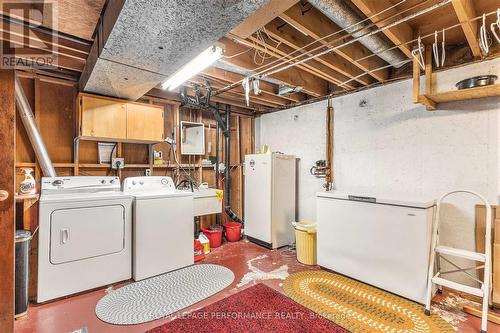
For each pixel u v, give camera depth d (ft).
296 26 6.61
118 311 7.39
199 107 13.11
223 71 10.28
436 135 9.14
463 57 8.54
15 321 6.91
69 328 6.63
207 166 14.84
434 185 9.16
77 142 10.05
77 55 8.19
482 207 8.09
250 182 14.34
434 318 7.06
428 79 8.55
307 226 11.25
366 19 6.42
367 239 8.98
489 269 6.76
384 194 9.65
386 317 7.12
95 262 8.66
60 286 8.02
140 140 10.95
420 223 7.78
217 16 5.19
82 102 9.43
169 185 11.77
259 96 13.28
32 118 8.79
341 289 8.71
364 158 11.28
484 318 6.46
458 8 5.68
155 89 12.32
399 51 8.81
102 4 5.77
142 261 9.48
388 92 10.46
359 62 8.84
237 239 14.47
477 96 8.03
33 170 9.13
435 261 8.06
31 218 8.63
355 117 11.64
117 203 9.17
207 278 9.54
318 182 13.34
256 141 16.97
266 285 9.00
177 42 6.20
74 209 8.31
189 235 10.77
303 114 14.10
